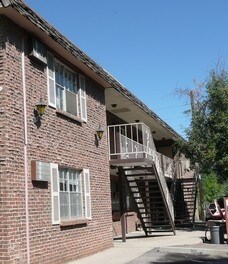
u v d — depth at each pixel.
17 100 11.13
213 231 17.36
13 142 10.78
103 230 15.93
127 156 19.41
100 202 15.98
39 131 12.02
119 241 19.03
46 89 12.67
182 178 30.44
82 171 14.78
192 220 30.14
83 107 15.30
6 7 10.37
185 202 30.17
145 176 20.67
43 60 12.42
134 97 20.58
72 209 13.95
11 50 11.09
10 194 10.44
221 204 38.16
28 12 11.21
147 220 22.67
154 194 21.83
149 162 18.50
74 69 14.87
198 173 28.75
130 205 25.44
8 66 10.88
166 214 21.19
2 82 10.70
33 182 11.45
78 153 14.49
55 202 12.47
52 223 12.19
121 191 19.25
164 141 32.94
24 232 10.80
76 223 13.56
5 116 10.59
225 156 22.75
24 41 11.74
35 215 11.38
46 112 12.52
